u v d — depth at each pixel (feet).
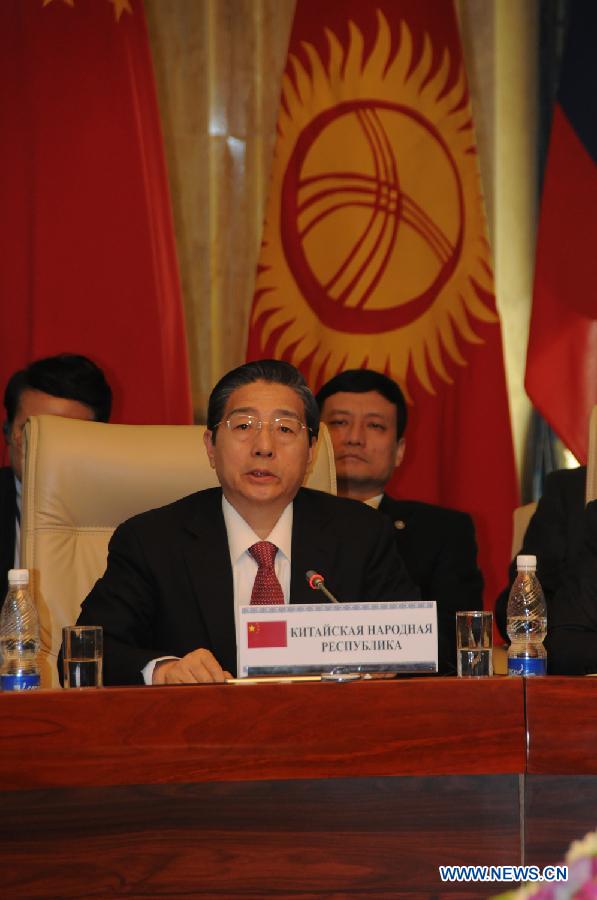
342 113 34.78
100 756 12.66
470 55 35.70
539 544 24.75
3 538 24.91
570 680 13.07
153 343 31.96
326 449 21.63
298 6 34.83
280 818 12.82
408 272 34.71
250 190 35.40
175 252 32.96
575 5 33.42
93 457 20.16
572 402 32.42
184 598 18.57
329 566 19.06
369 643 14.12
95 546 20.13
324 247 34.81
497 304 35.50
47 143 31.42
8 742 12.57
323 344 34.60
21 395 24.61
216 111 35.35
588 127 32.89
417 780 12.94
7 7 31.76
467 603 26.58
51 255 31.42
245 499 18.67
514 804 12.96
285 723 12.90
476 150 35.04
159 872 12.65
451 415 34.27
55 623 19.58
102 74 31.81
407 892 12.82
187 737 12.78
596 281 32.55
